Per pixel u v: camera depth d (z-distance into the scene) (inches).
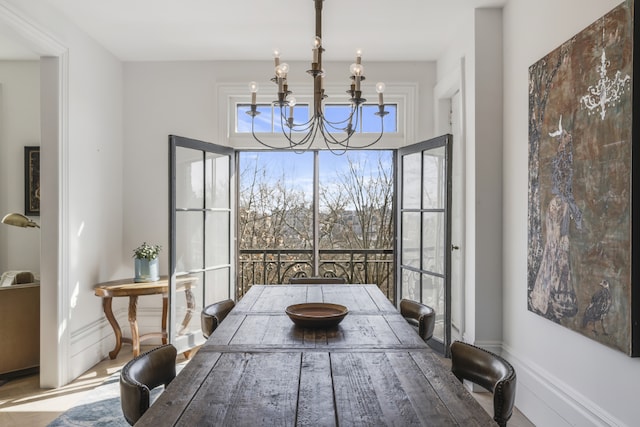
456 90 159.8
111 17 136.6
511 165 123.1
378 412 49.3
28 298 143.9
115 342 172.1
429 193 156.9
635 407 73.5
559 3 97.6
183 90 177.6
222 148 171.2
